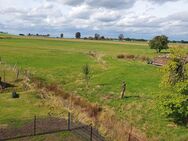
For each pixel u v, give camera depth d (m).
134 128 33.62
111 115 37.56
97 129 35.16
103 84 54.53
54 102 45.91
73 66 81.06
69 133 33.66
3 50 122.81
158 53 109.81
